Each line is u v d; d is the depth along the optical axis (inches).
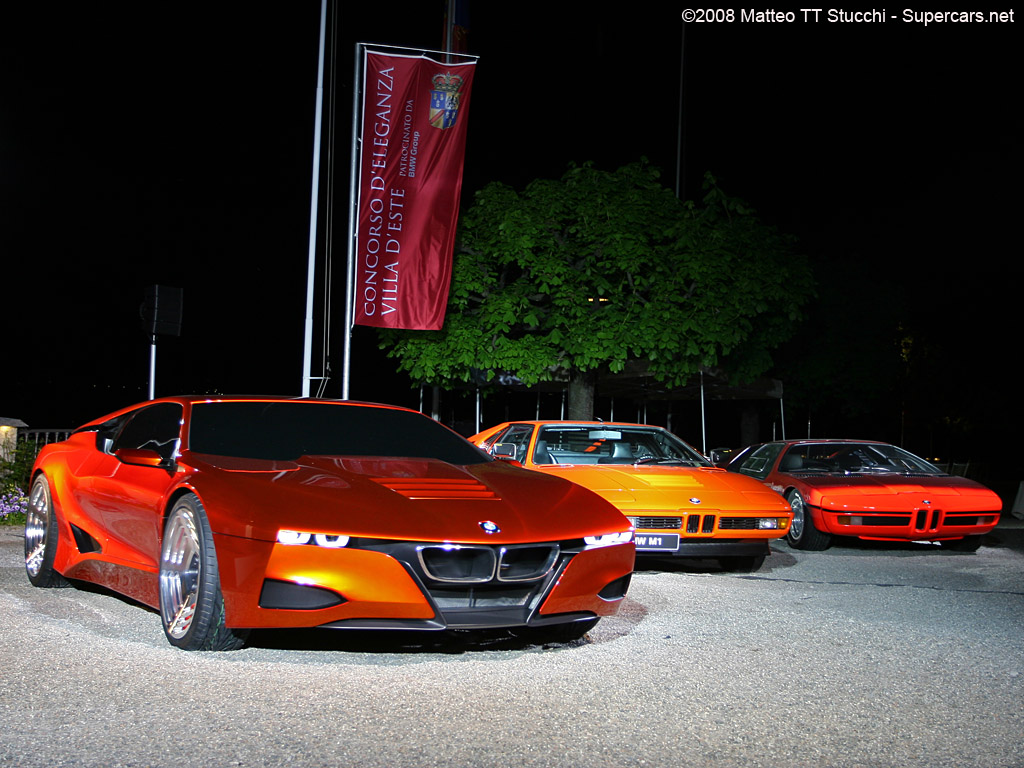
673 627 226.2
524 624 181.6
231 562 174.7
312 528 171.2
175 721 143.1
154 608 209.9
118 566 222.4
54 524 255.1
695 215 634.8
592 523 194.4
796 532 424.5
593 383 647.1
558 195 611.5
